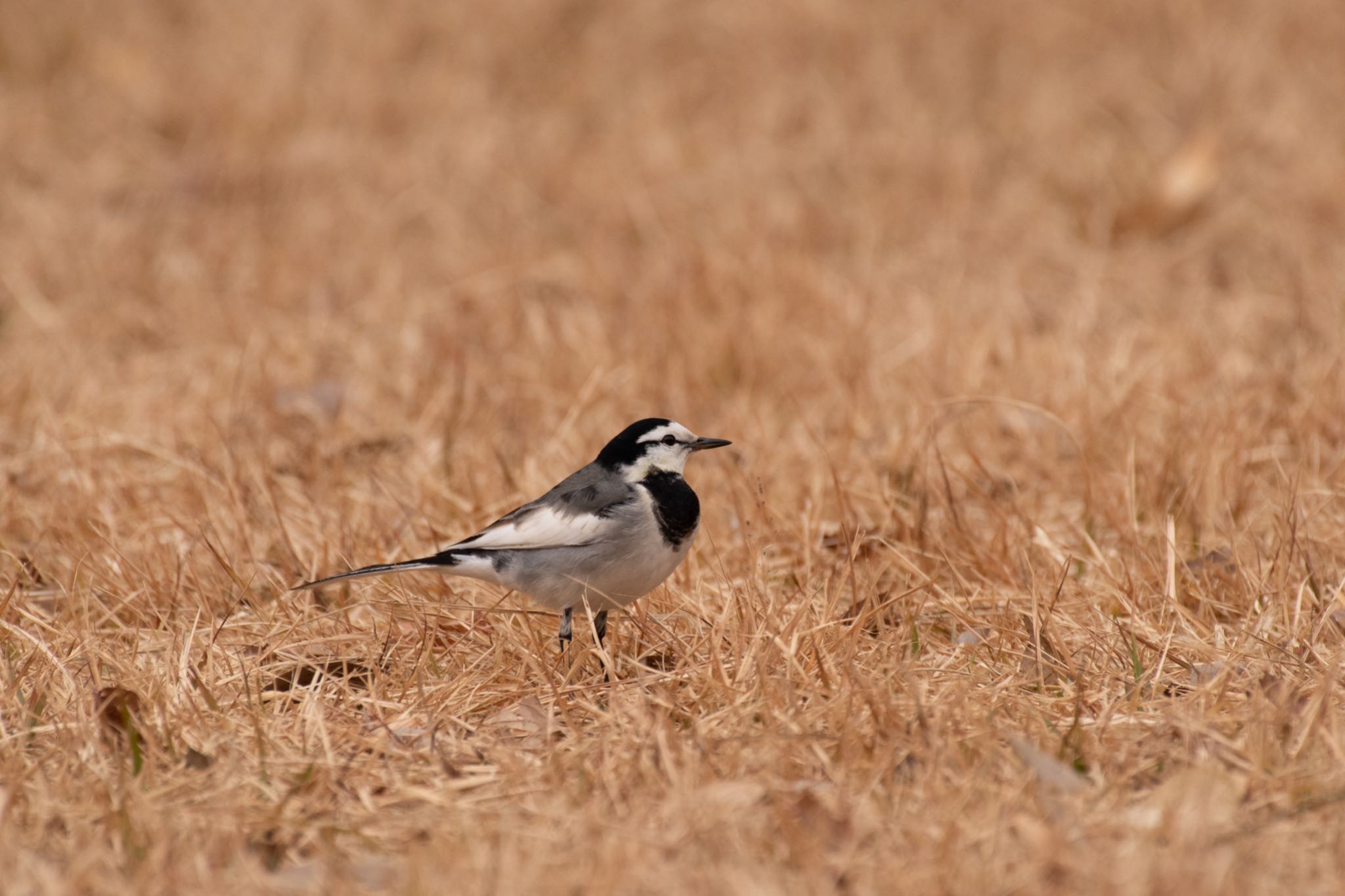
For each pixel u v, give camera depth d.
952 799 6.72
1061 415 12.78
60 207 20.55
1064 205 19.72
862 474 11.88
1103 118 22.66
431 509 11.52
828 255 18.55
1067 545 10.39
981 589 9.70
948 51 25.19
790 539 10.74
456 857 6.35
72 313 16.91
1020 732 7.49
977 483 11.52
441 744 7.77
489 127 23.03
